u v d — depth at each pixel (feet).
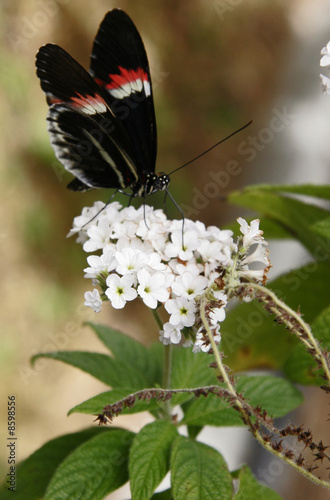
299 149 1.47
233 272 0.89
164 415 0.94
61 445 0.96
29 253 1.88
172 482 0.88
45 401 1.70
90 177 1.02
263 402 0.93
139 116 1.02
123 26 0.99
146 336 1.90
